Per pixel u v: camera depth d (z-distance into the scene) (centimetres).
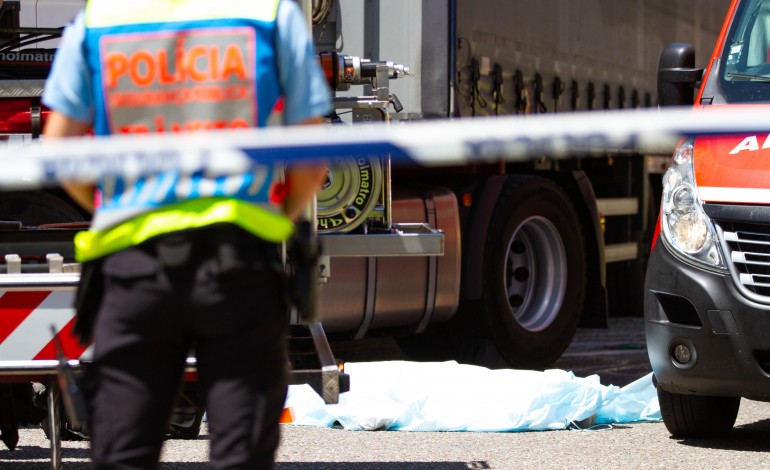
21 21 1959
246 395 764
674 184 1652
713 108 1716
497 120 719
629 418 1862
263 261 774
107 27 800
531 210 2456
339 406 1794
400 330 2309
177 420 1385
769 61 1769
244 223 763
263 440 768
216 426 763
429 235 1888
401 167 2214
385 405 1784
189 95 790
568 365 2547
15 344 1162
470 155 683
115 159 703
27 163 702
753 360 1545
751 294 1548
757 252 1561
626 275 3397
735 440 1714
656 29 3341
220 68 790
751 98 1722
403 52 2191
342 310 2136
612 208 3061
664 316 1625
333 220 1881
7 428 1309
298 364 1279
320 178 819
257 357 770
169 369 786
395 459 1573
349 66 1883
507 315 2402
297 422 1811
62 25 1967
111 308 773
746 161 1612
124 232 768
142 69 793
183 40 792
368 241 1877
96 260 785
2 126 1848
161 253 756
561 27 2772
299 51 804
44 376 1203
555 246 2533
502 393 1803
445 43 2198
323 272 1518
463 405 1788
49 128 821
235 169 701
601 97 3011
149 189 771
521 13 2555
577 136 672
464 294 2352
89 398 785
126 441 771
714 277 1572
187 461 1548
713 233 1588
